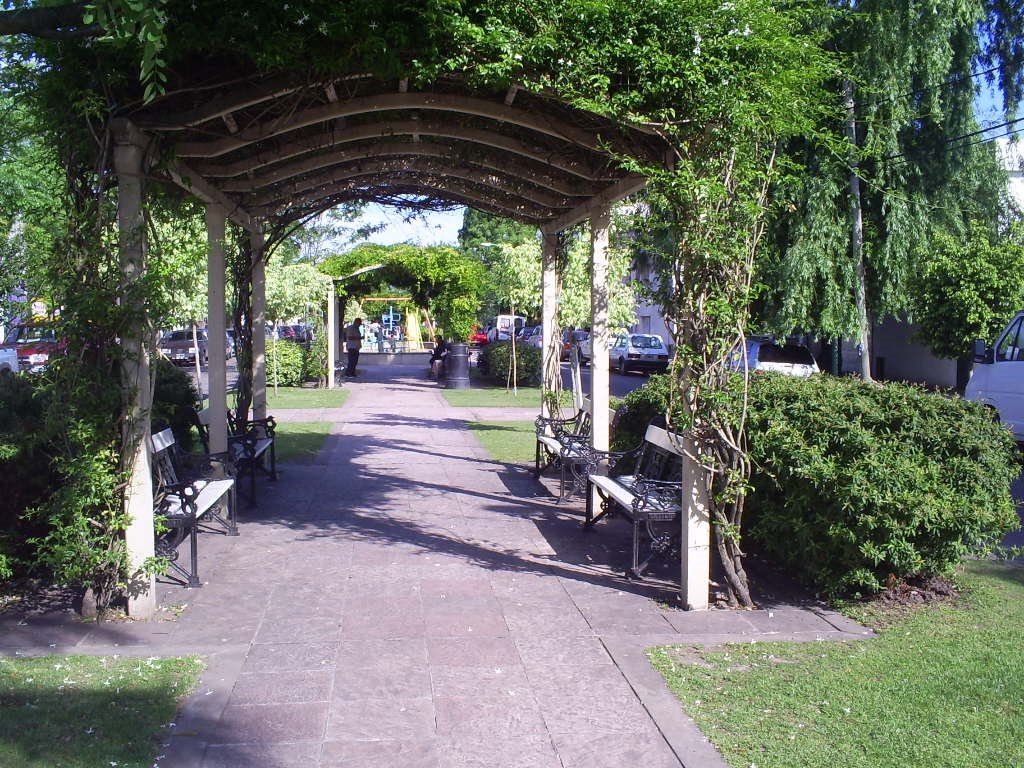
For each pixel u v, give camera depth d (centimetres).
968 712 389
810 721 381
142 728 371
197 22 462
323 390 2348
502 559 652
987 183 2033
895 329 2711
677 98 510
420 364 3781
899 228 1777
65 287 498
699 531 536
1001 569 638
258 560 642
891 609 542
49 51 480
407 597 556
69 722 375
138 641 477
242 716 386
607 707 398
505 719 385
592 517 742
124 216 512
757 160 527
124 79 495
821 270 1748
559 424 995
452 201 939
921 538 539
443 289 2605
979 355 1373
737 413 544
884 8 1503
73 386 499
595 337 802
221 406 792
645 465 745
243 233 966
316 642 476
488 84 518
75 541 504
